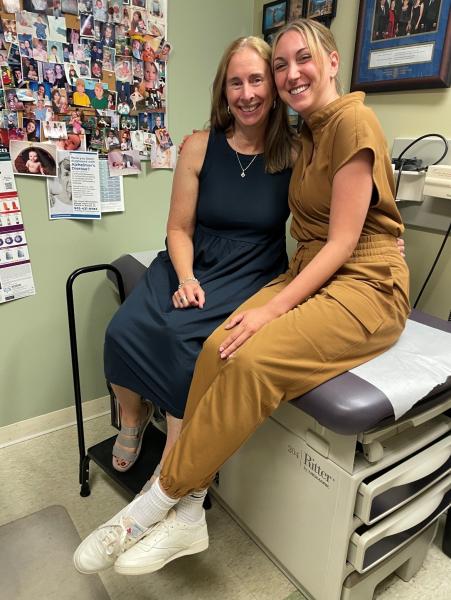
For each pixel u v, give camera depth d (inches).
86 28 57.6
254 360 37.3
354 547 39.2
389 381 38.2
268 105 48.9
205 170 52.8
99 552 40.4
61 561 48.1
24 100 55.1
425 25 54.6
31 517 53.2
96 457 57.5
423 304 61.9
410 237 61.6
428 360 42.0
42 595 44.5
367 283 42.0
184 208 54.2
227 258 51.9
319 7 65.5
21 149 56.4
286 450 43.4
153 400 49.0
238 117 49.4
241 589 46.1
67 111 58.7
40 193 59.7
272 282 50.2
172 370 46.0
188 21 67.0
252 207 51.3
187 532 41.9
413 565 47.3
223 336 42.1
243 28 73.9
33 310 63.4
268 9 72.0
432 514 44.9
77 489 57.9
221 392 38.6
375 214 43.3
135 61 63.0
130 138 65.4
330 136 42.5
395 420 37.7
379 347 42.2
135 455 55.6
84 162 61.8
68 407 70.6
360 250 44.0
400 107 60.1
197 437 39.1
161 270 54.3
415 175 57.4
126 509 42.0
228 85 48.6
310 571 43.6
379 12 58.6
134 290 52.8
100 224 66.3
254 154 51.7
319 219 46.6
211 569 48.2
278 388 38.0
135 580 46.6
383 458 39.6
